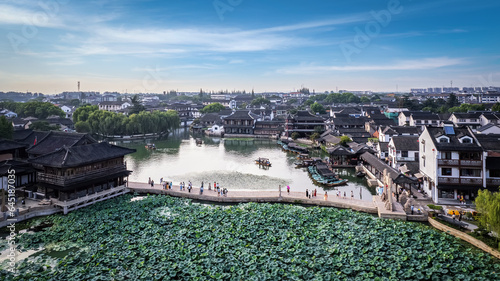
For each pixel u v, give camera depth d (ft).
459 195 169.78
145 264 107.86
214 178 236.43
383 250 116.26
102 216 147.95
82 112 491.72
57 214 155.94
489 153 164.55
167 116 510.99
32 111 568.82
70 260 109.29
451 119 416.67
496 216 113.39
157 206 165.89
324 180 223.30
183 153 343.46
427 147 186.19
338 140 342.03
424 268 104.53
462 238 130.31
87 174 169.37
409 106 634.43
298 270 103.55
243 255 112.57
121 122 455.22
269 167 275.80
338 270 104.99
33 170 181.68
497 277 98.68
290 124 454.81
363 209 167.02
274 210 156.25
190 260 109.60
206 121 598.75
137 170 260.42
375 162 233.35
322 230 132.67
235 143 427.74
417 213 154.30
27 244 122.72
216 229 134.31
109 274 101.65
